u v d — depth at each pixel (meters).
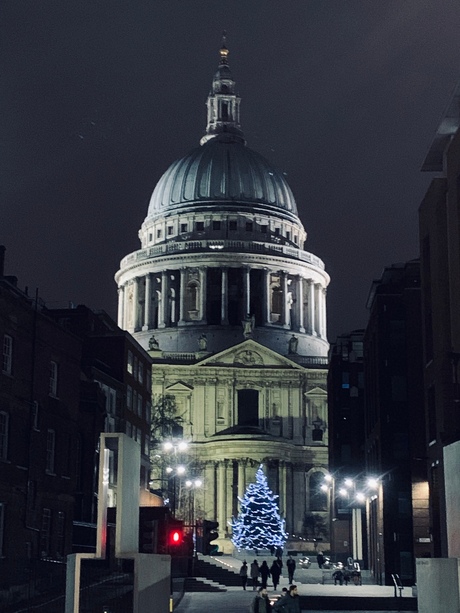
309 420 151.88
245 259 172.12
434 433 56.97
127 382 93.75
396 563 73.75
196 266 172.00
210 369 151.50
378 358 77.62
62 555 56.22
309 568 98.19
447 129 51.81
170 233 181.12
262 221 179.88
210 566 84.31
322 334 179.25
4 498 47.53
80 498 62.84
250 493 123.56
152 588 21.58
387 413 76.25
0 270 52.84
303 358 160.50
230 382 151.62
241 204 179.88
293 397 152.25
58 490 55.97
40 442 53.44
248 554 118.38
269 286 173.38
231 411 150.50
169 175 186.62
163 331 169.25
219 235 176.50
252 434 143.12
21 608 35.84
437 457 53.22
